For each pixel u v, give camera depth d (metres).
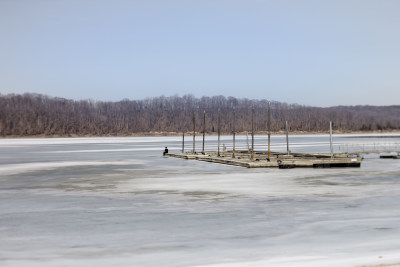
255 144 116.19
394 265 11.83
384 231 16.30
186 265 12.55
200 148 93.12
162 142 141.75
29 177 36.03
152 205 22.42
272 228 17.03
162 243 15.03
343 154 59.72
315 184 30.36
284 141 144.88
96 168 44.34
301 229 16.80
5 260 13.23
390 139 174.50
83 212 20.69
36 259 13.31
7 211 21.06
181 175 36.81
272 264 12.30
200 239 15.50
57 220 18.94
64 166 47.06
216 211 20.62
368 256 12.92
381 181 32.03
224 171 39.94
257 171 39.69
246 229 16.92
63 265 12.72
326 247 14.15
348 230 16.53
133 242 15.20
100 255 13.69
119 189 28.52
